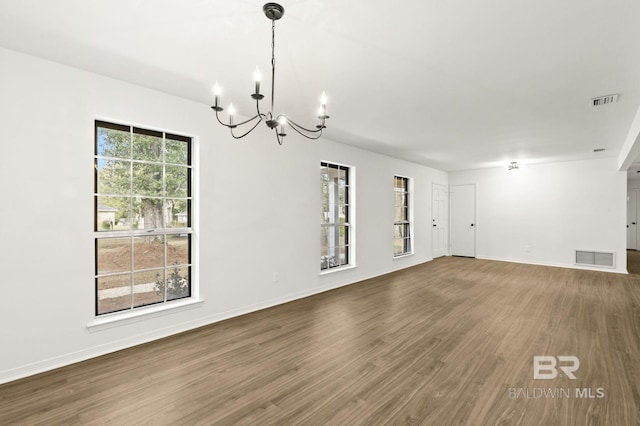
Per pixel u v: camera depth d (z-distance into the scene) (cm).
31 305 233
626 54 218
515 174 732
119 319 272
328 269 496
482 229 784
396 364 250
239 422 181
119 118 273
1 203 221
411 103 320
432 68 244
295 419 184
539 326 330
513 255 734
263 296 388
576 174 653
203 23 189
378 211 585
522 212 721
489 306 399
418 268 661
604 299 430
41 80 236
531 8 170
